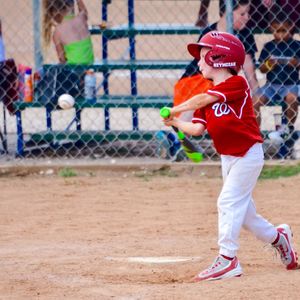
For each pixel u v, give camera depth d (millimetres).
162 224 19234
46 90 26656
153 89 36438
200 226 18953
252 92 25594
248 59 25531
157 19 45844
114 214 20469
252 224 14266
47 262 15383
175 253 16156
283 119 25953
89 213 20625
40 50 26969
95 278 14055
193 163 25391
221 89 13492
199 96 13617
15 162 26391
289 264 14516
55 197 22641
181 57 42969
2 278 14148
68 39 26797
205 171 25266
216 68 13742
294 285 13055
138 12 46656
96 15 46062
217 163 25359
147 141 27828
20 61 40406
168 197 22375
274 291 12648
